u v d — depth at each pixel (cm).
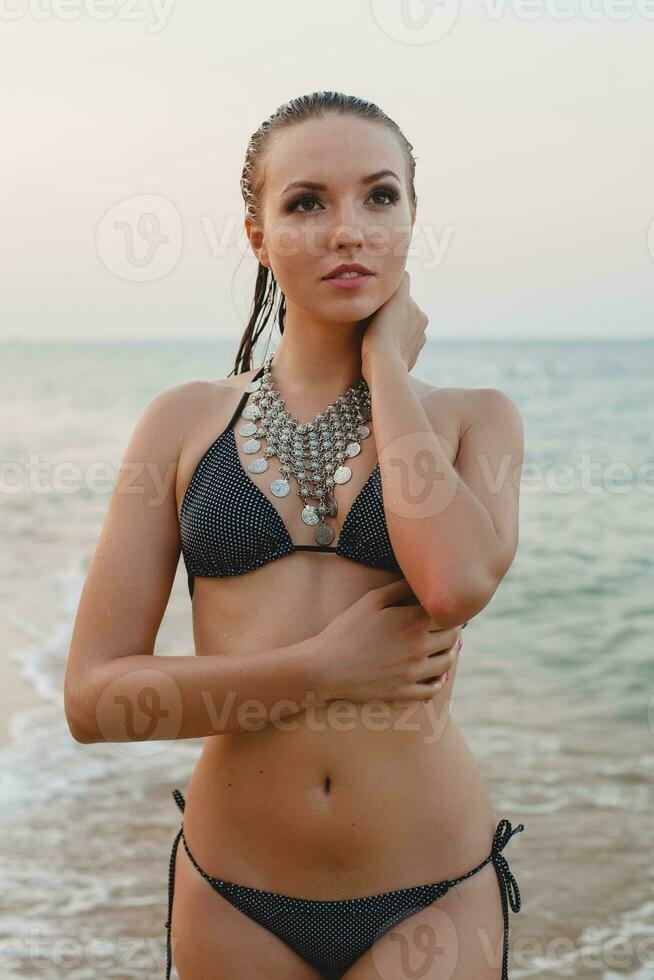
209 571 198
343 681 181
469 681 731
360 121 195
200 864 199
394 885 190
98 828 469
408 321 209
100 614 194
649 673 736
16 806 493
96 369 3816
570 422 2000
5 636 815
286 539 195
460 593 173
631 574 1023
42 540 1205
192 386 214
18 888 414
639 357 3438
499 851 204
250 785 193
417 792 192
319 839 189
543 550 1114
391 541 183
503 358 3634
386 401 190
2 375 3566
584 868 434
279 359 215
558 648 813
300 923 191
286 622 192
